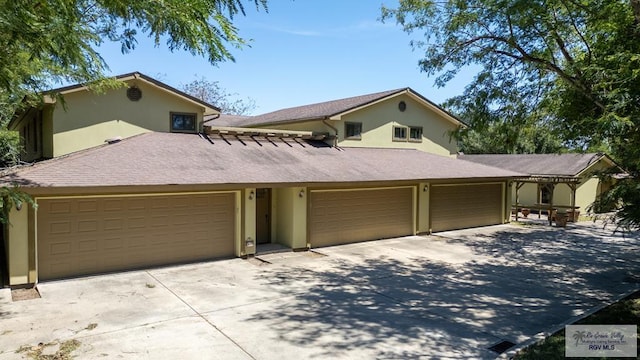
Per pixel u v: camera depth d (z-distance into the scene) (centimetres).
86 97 1459
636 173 727
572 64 830
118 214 1062
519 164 2805
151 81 1563
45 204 968
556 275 1108
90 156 1144
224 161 1311
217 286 954
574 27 895
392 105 2012
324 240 1445
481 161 3123
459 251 1416
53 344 629
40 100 1132
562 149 1012
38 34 461
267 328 705
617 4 780
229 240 1250
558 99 967
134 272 1068
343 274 1085
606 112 679
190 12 498
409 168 1698
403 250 1416
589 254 1393
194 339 654
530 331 706
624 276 1102
